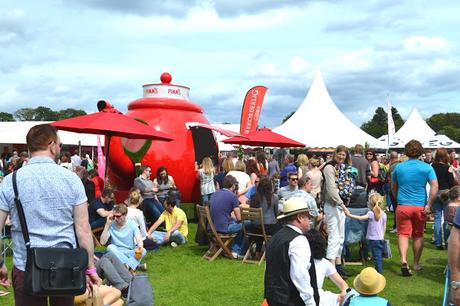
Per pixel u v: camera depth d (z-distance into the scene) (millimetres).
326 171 7695
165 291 7133
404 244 7824
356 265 8648
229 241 9352
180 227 10711
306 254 3695
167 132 13648
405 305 6469
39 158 3516
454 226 3398
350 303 4359
